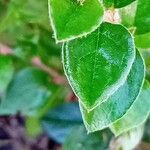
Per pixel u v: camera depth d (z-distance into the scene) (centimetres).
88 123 12
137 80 12
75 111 21
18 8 19
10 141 27
